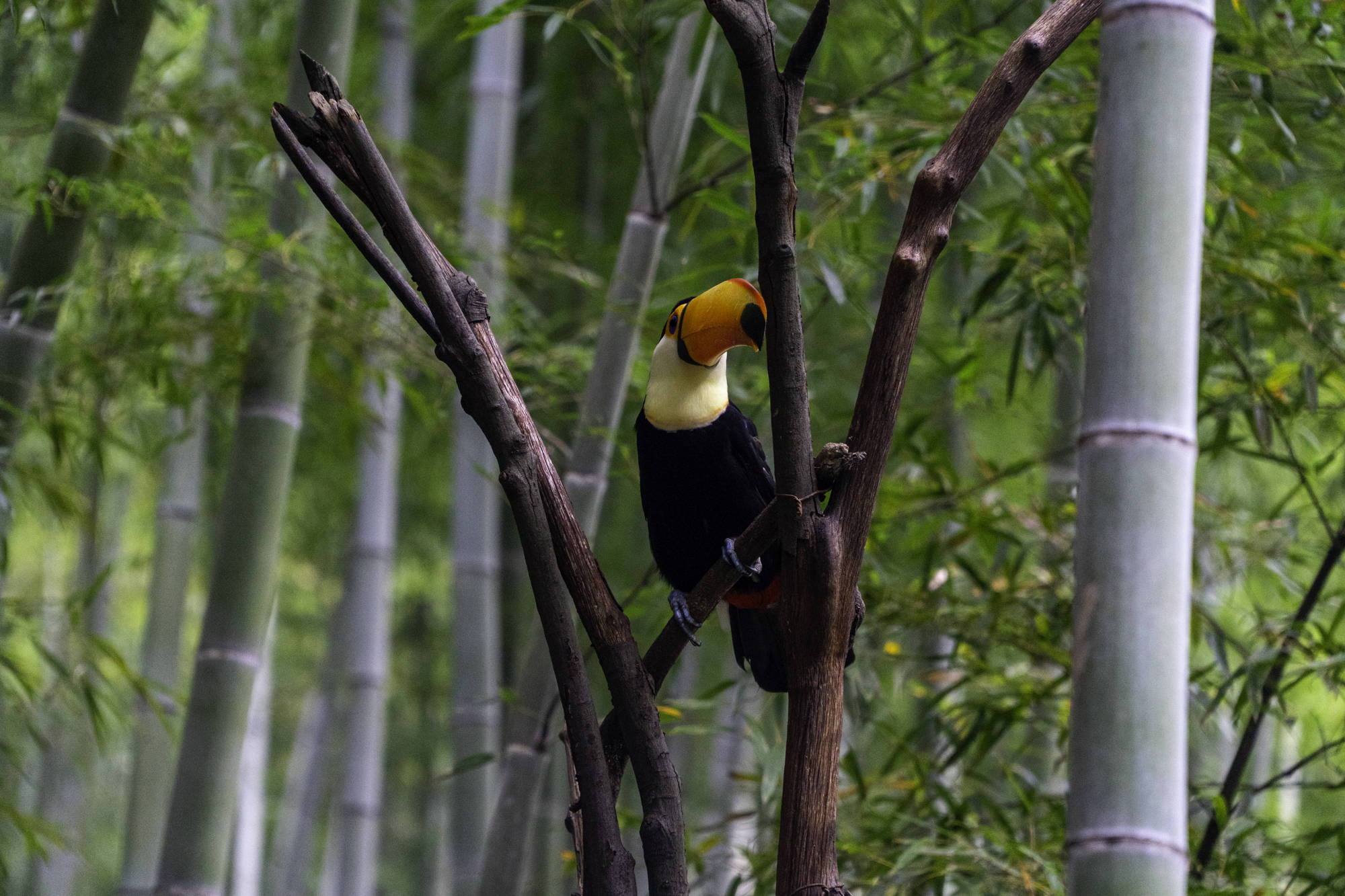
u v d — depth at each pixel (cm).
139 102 796
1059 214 641
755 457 550
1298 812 1020
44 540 1482
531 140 1205
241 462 674
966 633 707
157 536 997
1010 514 745
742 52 346
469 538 988
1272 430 699
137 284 707
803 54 350
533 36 1201
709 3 341
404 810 2019
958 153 377
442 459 1380
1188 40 334
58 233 645
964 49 745
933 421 1070
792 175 356
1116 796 312
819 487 382
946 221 377
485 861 664
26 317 623
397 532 1521
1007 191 1009
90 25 651
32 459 1016
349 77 1213
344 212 386
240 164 921
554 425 858
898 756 734
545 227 977
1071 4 388
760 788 630
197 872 633
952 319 1023
